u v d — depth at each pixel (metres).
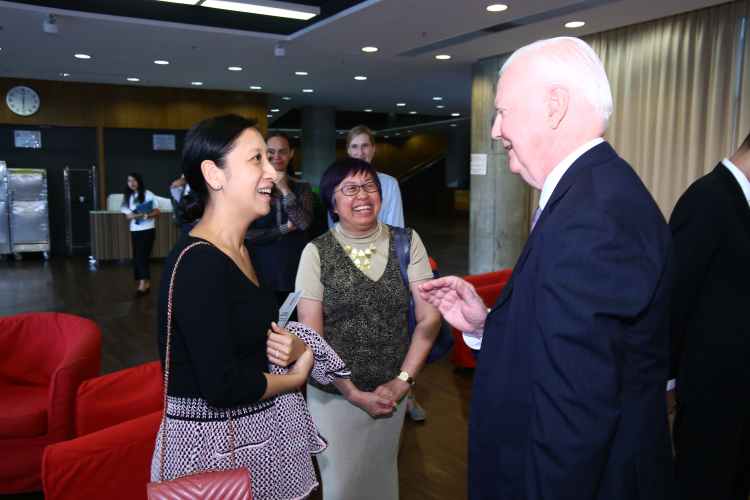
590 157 1.07
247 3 5.42
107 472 1.91
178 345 1.20
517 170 1.20
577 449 0.89
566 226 0.96
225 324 1.15
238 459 1.25
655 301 1.00
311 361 1.37
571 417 0.90
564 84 1.08
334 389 1.84
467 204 19.11
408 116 17.44
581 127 1.09
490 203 7.66
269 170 1.31
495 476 1.13
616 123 6.31
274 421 1.32
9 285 7.59
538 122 1.11
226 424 1.23
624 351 0.99
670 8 5.18
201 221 1.32
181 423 1.22
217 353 1.12
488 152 7.61
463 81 9.72
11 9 5.40
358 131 3.50
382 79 9.55
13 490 2.51
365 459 1.88
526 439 1.06
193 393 1.21
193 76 9.47
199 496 1.16
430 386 3.98
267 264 2.94
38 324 2.98
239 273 1.25
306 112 13.57
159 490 1.15
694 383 1.70
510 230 7.64
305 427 1.42
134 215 6.84
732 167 1.68
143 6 5.67
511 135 1.15
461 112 15.19
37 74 9.45
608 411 0.90
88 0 5.49
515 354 1.09
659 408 1.04
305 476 1.39
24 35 6.45
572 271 0.93
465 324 1.39
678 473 1.80
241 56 7.62
